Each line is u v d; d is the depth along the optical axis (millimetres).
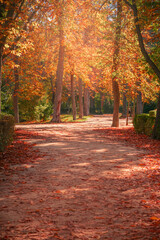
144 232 3613
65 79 47562
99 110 73938
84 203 4914
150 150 11305
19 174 7031
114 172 7402
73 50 30438
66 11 19453
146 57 15086
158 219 4094
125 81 21734
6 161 8477
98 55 23328
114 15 20234
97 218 4199
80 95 42250
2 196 5211
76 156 9648
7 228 3748
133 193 5551
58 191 5602
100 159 9195
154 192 5605
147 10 12680
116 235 3564
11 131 12039
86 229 3781
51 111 39688
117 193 5547
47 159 9047
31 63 26266
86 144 12656
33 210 4500
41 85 28062
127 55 20734
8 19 11883
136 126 17812
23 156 9367
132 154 10242
